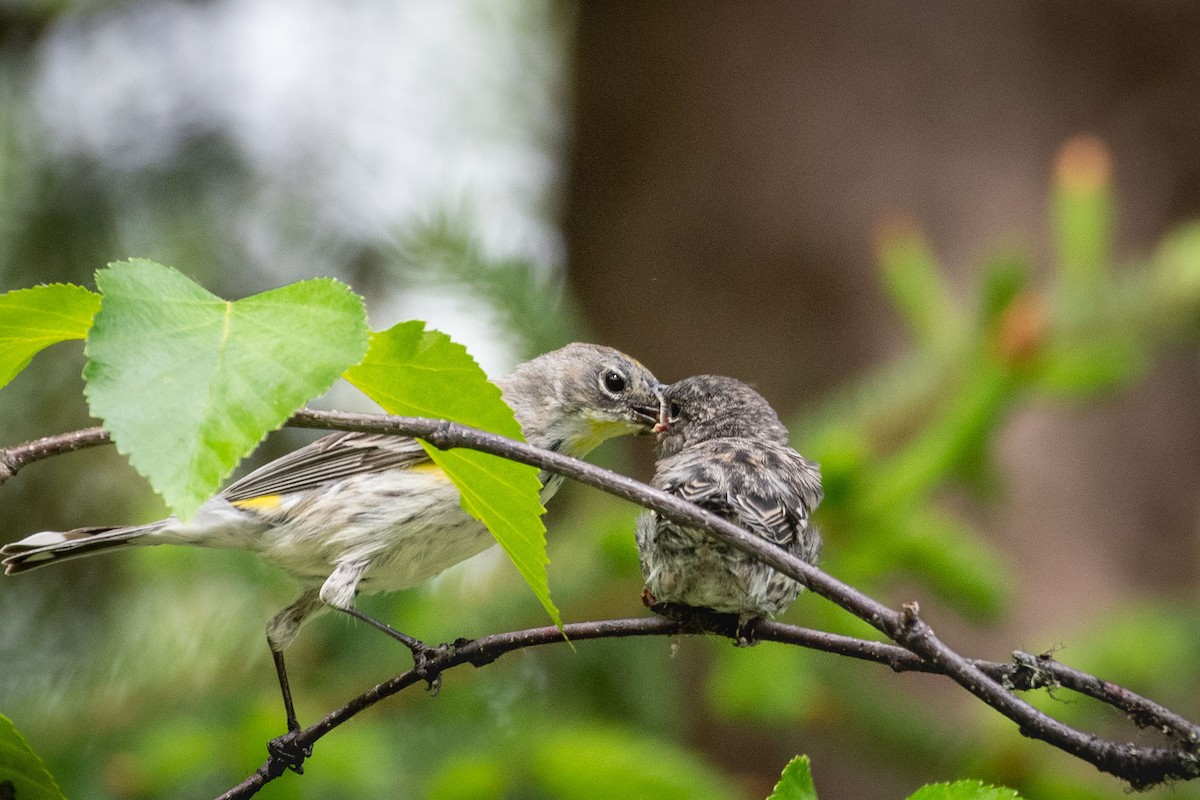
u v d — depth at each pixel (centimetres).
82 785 941
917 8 1510
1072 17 1530
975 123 1495
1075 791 991
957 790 482
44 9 1332
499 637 652
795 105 1500
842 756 1225
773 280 1473
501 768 905
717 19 1527
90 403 424
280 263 1288
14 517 1180
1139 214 1538
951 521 1145
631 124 1529
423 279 1088
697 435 982
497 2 1470
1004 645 1327
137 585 1130
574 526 1101
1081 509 1398
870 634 1027
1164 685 1048
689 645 1268
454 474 541
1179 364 1453
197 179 1282
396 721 993
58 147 1282
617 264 1507
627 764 899
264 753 920
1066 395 1036
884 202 1474
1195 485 1438
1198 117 1545
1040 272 1447
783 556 554
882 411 1065
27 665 1040
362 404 1190
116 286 447
